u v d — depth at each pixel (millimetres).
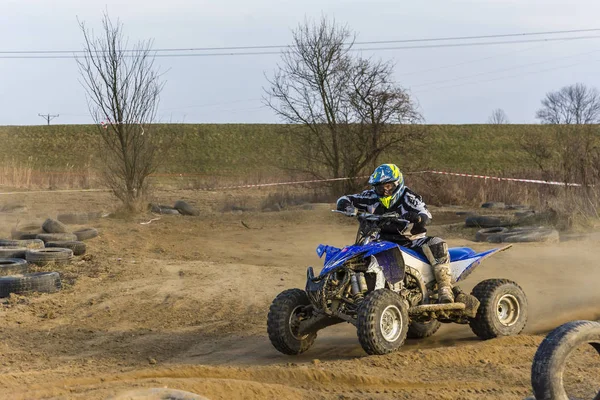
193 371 9266
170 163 86312
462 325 13125
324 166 39531
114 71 29953
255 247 23109
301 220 30109
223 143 98375
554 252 20203
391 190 10586
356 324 10117
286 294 10750
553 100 97188
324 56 37531
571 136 33281
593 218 24453
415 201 10648
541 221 24766
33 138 101625
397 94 37031
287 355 10914
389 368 9555
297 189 42812
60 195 38906
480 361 10047
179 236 24750
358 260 10492
